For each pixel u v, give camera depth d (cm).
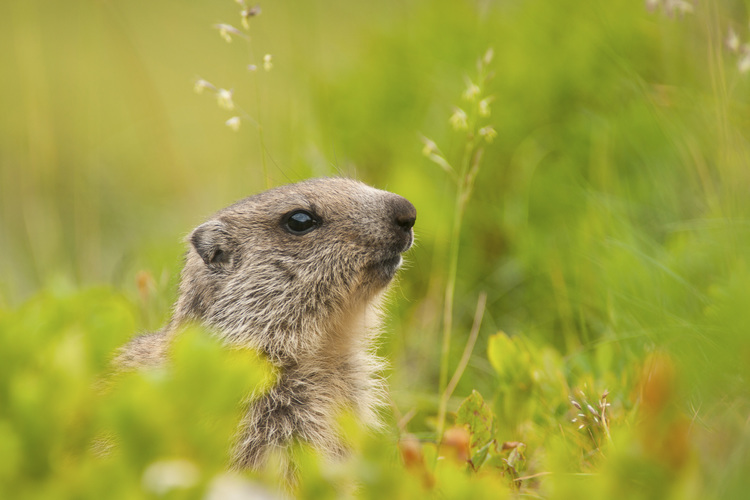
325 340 900
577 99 1339
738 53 1009
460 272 1208
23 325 565
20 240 1580
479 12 1561
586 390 834
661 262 966
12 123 1750
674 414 536
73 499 448
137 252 1423
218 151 1814
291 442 791
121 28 1692
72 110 1891
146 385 469
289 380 855
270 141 1538
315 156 1386
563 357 1037
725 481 564
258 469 793
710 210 1036
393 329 1135
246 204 941
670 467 493
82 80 1961
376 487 511
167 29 2098
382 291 934
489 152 1308
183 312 920
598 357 917
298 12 1608
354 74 1579
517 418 879
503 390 891
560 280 1086
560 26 1436
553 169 1234
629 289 951
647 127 1195
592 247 1064
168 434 466
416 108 1449
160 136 1742
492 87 1394
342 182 965
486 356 1108
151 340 906
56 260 1433
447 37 1549
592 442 772
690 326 807
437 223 1244
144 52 2042
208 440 472
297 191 925
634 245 1007
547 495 698
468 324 1166
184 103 1938
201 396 475
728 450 634
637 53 1337
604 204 1113
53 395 480
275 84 1652
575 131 1288
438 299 1182
